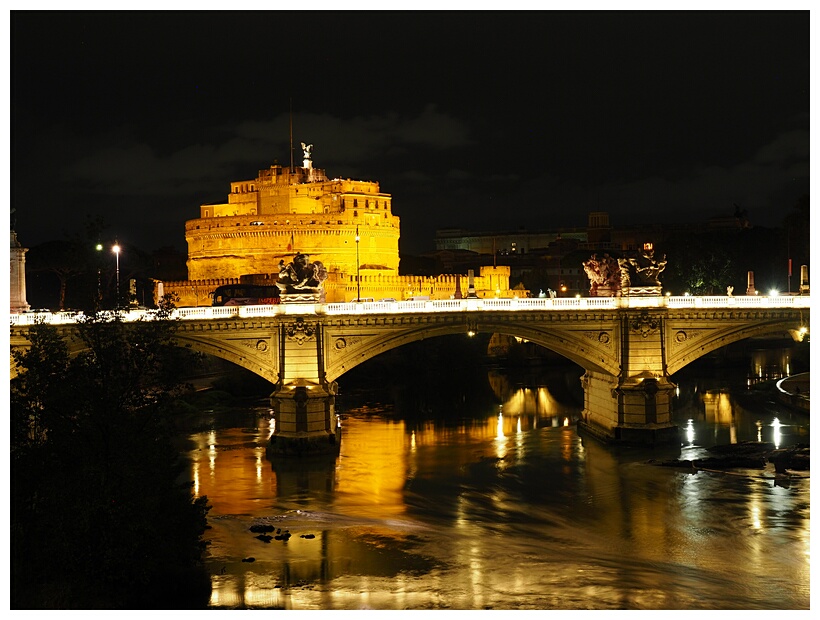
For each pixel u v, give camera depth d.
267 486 88.62
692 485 87.81
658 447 103.06
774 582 63.44
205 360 154.25
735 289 199.50
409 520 78.12
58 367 60.66
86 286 69.88
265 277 194.88
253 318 98.56
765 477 90.00
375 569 65.38
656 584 62.88
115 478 56.44
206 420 123.81
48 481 56.69
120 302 66.12
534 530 75.44
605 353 105.44
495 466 97.00
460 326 103.62
